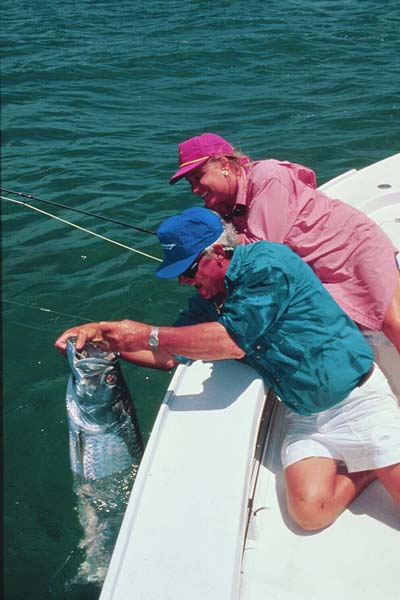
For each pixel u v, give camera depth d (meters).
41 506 3.29
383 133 8.13
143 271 5.38
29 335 4.63
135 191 6.80
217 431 2.68
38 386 4.15
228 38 12.79
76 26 14.21
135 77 10.77
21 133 8.50
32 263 5.54
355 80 10.16
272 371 2.68
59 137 8.36
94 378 2.89
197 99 9.73
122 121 8.90
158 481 2.48
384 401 2.71
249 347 2.62
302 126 8.48
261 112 9.07
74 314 4.88
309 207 3.17
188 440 2.65
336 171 7.21
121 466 3.06
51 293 5.12
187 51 12.02
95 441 2.99
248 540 2.56
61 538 3.10
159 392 4.10
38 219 6.29
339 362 2.63
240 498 2.40
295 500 2.61
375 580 2.42
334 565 2.48
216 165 3.21
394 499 2.67
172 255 2.63
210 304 3.03
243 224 3.32
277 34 12.91
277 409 3.19
